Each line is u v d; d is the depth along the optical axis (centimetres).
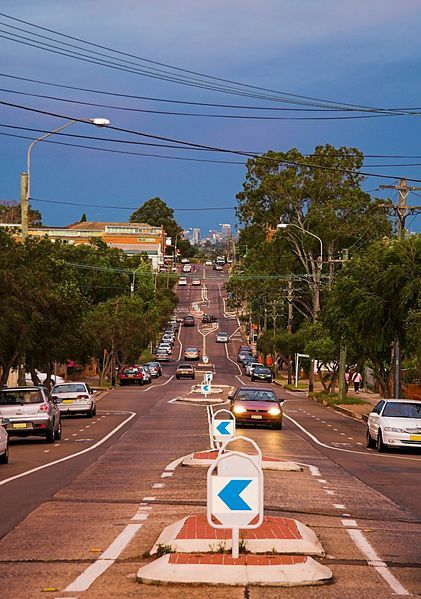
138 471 2394
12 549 1347
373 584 1146
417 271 4484
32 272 4541
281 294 10475
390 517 1717
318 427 4688
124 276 11931
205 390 6869
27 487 2081
